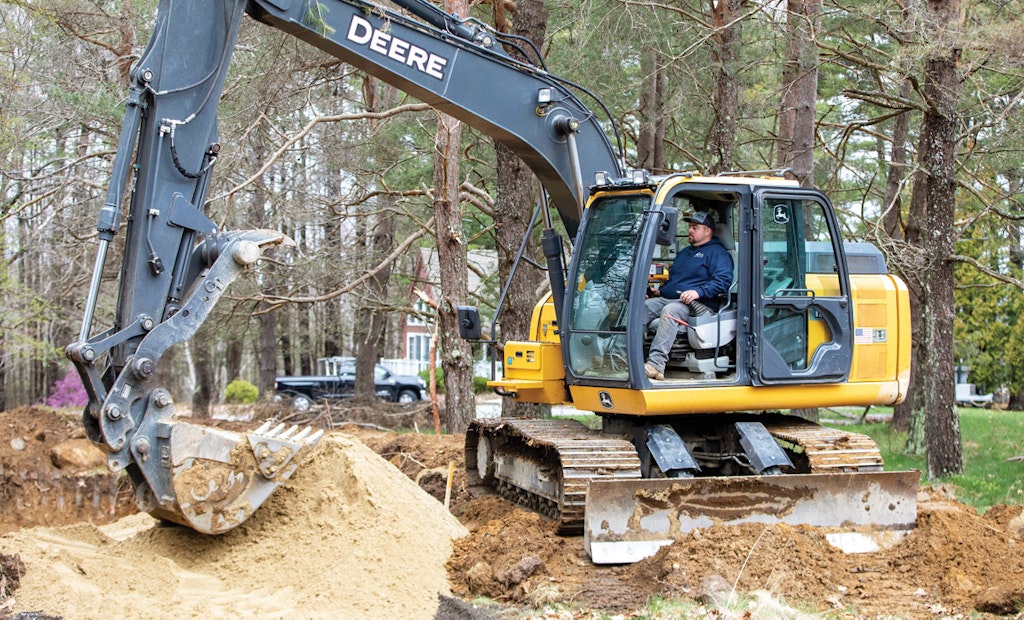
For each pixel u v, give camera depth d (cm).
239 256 670
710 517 727
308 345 3547
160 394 647
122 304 655
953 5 1241
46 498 1216
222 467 675
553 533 762
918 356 1688
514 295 1368
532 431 839
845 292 813
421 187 1597
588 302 793
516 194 1373
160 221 651
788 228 802
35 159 1725
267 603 616
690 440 850
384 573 660
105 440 621
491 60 780
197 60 664
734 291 789
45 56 1402
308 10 700
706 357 784
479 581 675
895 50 1325
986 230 2381
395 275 2019
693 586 643
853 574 709
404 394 2955
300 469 749
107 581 632
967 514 779
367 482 736
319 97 1558
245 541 700
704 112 1650
